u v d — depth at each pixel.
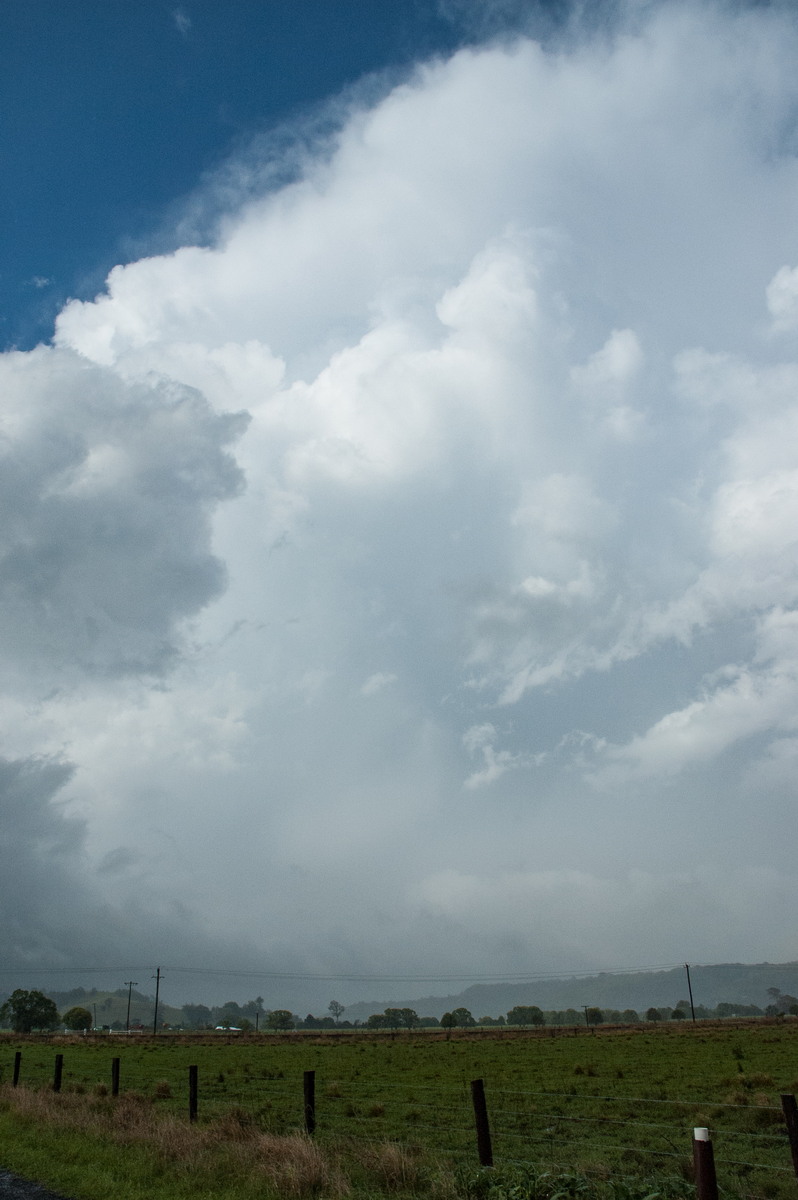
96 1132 17.98
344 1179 13.38
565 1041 88.12
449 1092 35.53
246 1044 101.88
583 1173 14.13
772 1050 58.38
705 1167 9.84
